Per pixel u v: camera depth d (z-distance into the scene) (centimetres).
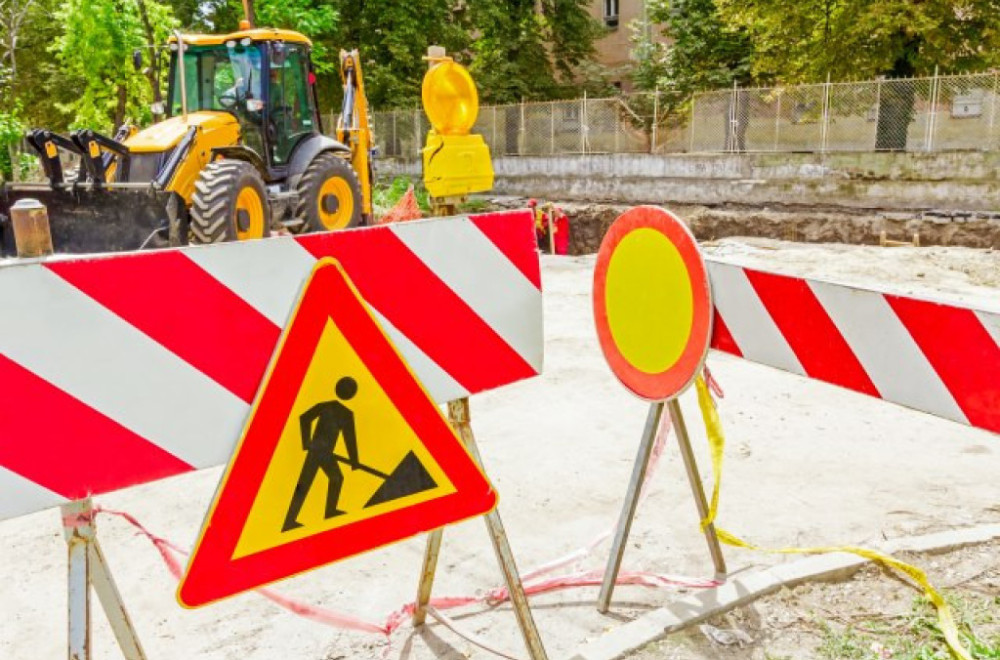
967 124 1705
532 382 641
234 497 191
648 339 297
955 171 1703
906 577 315
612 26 3384
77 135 825
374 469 209
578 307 914
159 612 339
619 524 311
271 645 311
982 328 204
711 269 292
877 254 1230
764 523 387
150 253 179
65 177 957
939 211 1650
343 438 204
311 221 1080
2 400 164
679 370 282
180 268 183
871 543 356
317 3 2606
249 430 192
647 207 286
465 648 299
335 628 321
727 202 1988
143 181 892
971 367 209
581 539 385
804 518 390
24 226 171
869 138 1830
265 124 1039
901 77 1948
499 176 2420
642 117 2364
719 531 332
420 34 2744
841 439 502
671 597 326
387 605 334
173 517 427
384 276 217
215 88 1067
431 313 227
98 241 862
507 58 3069
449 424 220
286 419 196
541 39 3131
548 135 2383
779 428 524
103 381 176
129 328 178
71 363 172
